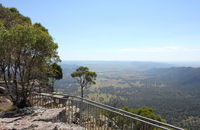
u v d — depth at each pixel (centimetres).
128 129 366
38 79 721
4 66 628
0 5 1126
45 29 1138
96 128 451
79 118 530
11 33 576
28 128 361
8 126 365
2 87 796
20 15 1181
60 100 673
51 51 675
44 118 457
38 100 710
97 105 437
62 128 432
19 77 667
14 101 654
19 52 605
